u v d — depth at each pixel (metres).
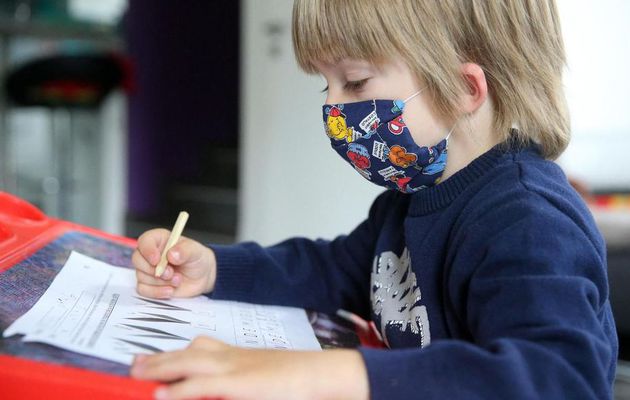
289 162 2.21
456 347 0.46
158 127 4.03
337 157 2.05
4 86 2.68
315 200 2.13
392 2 0.61
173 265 0.71
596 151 2.49
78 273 0.67
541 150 0.68
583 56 2.45
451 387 0.45
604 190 2.46
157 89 4.02
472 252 0.57
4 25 2.62
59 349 0.46
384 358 0.46
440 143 0.65
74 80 2.68
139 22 3.96
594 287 0.52
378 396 0.45
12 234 0.72
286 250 0.83
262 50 2.27
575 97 2.45
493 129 0.66
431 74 0.62
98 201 2.93
